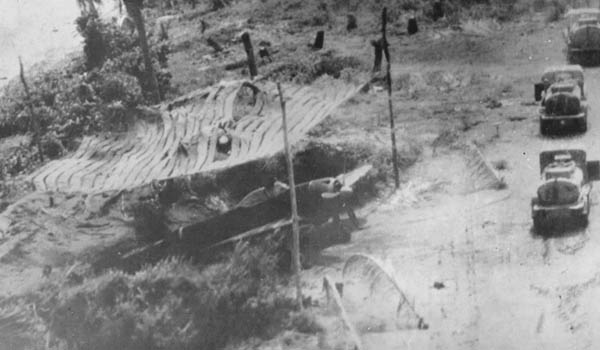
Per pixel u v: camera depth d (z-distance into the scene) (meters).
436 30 44.31
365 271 18.86
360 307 17.88
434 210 22.72
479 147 26.77
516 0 46.91
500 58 38.38
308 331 17.53
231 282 18.75
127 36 43.44
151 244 21.17
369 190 24.45
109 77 37.41
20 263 20.94
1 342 18.31
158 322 17.88
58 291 18.95
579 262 18.53
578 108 27.16
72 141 34.94
